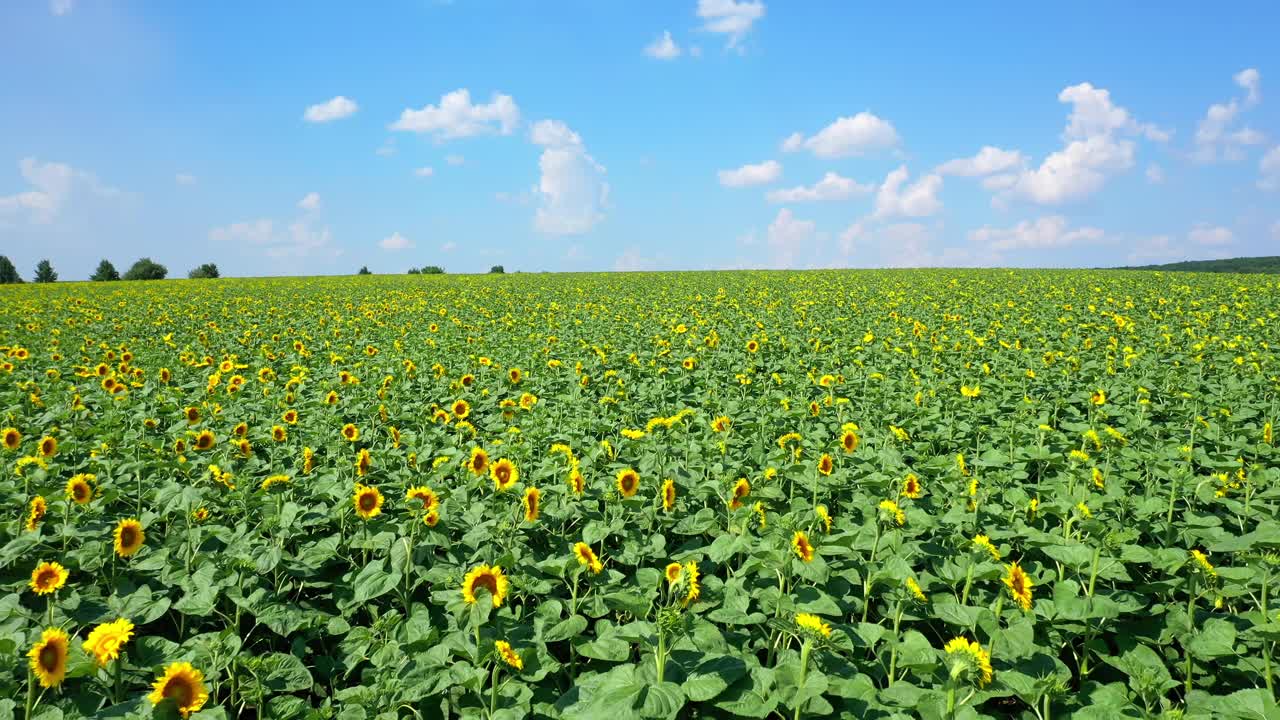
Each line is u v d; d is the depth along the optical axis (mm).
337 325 26641
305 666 5305
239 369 16609
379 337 23578
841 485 7695
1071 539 6223
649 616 5422
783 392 13164
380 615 6000
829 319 26953
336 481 7848
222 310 33156
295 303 38688
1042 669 4812
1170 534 6598
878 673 4961
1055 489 7305
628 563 6305
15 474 7852
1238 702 4516
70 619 5215
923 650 4629
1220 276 50688
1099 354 17391
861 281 51531
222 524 7137
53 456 7910
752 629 5496
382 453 9133
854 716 4320
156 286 60531
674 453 9375
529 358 17297
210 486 7699
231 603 5844
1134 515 6934
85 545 6098
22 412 11516
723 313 29672
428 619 5535
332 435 10164
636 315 29422
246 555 5812
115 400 11883
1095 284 42500
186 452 8883
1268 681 4789
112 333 24359
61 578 5062
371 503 6547
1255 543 5711
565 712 4160
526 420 10703
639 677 4191
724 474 7914
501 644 4422
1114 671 5371
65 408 11383
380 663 5121
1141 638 5312
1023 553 6574
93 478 6699
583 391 14133
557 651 5539
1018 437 9992
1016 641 4816
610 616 5812
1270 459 9414
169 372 13875
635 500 6723
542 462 8195
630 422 11406
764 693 4277
